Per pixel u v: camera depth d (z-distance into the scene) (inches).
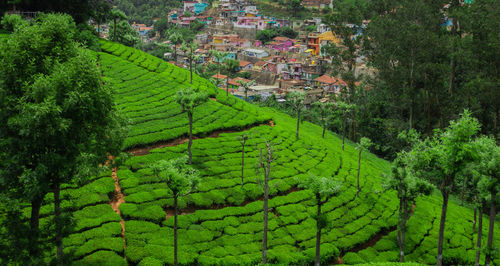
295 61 5428.2
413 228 1759.4
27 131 881.5
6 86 935.7
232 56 6087.6
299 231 1544.0
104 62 2950.3
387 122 3132.4
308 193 1817.2
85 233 1278.3
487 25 2645.2
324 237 1540.4
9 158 916.0
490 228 1423.5
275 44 6422.2
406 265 1331.2
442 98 2906.0
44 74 986.1
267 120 2662.4
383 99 3417.8
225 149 2069.4
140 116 2223.2
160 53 6456.7
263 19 7317.9
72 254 1023.0
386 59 3120.1
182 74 3206.2
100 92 1028.5
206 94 1865.2
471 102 2837.1
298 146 2354.8
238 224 1525.6
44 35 1029.8
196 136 2197.3
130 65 3036.4
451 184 1363.2
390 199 1979.6
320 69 5167.3
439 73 2861.7
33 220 994.1
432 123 3152.1
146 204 1501.0
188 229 1439.5
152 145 1991.9
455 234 1785.2
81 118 981.8
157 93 2603.3
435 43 2947.8
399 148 3061.0
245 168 1915.6
